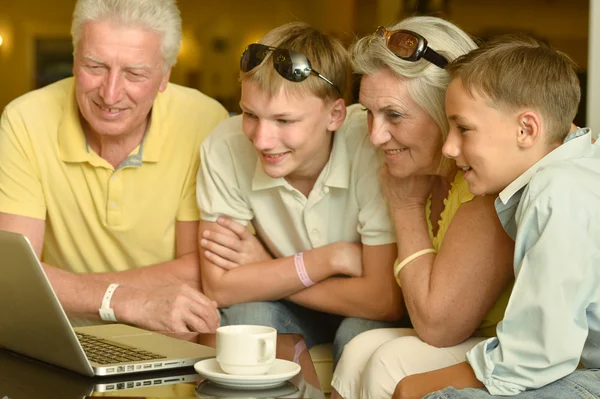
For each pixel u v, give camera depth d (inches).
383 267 95.4
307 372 69.9
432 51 84.9
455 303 81.7
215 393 63.5
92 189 105.7
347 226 99.5
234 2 161.0
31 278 65.1
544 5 147.9
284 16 161.3
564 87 75.7
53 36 168.6
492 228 81.0
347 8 161.3
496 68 74.9
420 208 90.0
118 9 96.3
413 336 85.4
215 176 100.7
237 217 101.0
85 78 97.7
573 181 71.2
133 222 106.7
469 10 153.0
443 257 83.2
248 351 64.5
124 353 73.5
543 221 70.7
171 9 101.2
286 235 101.5
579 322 69.6
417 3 157.8
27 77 169.2
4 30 168.4
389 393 81.1
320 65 90.5
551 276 69.1
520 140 75.2
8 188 106.0
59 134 105.0
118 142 104.7
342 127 98.0
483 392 70.5
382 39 85.6
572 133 77.4
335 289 97.7
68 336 66.9
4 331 75.5
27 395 63.6
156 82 100.5
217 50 161.9
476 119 75.5
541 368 69.4
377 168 95.3
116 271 108.8
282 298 101.5
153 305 96.5
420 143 86.4
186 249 107.7
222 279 99.9
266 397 62.7
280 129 90.4
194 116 108.3
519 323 70.5
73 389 65.0
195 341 81.5
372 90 86.1
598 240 69.6
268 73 88.3
